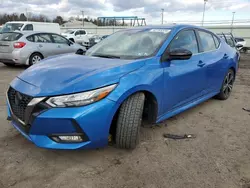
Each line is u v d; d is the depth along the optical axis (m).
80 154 2.79
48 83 2.49
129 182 2.33
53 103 2.33
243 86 6.80
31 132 2.43
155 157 2.77
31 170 2.48
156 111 3.07
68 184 2.29
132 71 2.74
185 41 3.67
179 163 2.66
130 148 2.84
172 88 3.24
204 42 4.21
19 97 2.55
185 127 3.64
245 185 2.32
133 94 2.72
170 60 3.19
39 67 2.96
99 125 2.42
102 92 2.42
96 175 2.43
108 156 2.76
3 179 2.33
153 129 3.53
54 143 2.39
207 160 2.73
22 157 2.70
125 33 3.90
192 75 3.62
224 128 3.65
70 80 2.47
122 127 2.66
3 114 3.96
